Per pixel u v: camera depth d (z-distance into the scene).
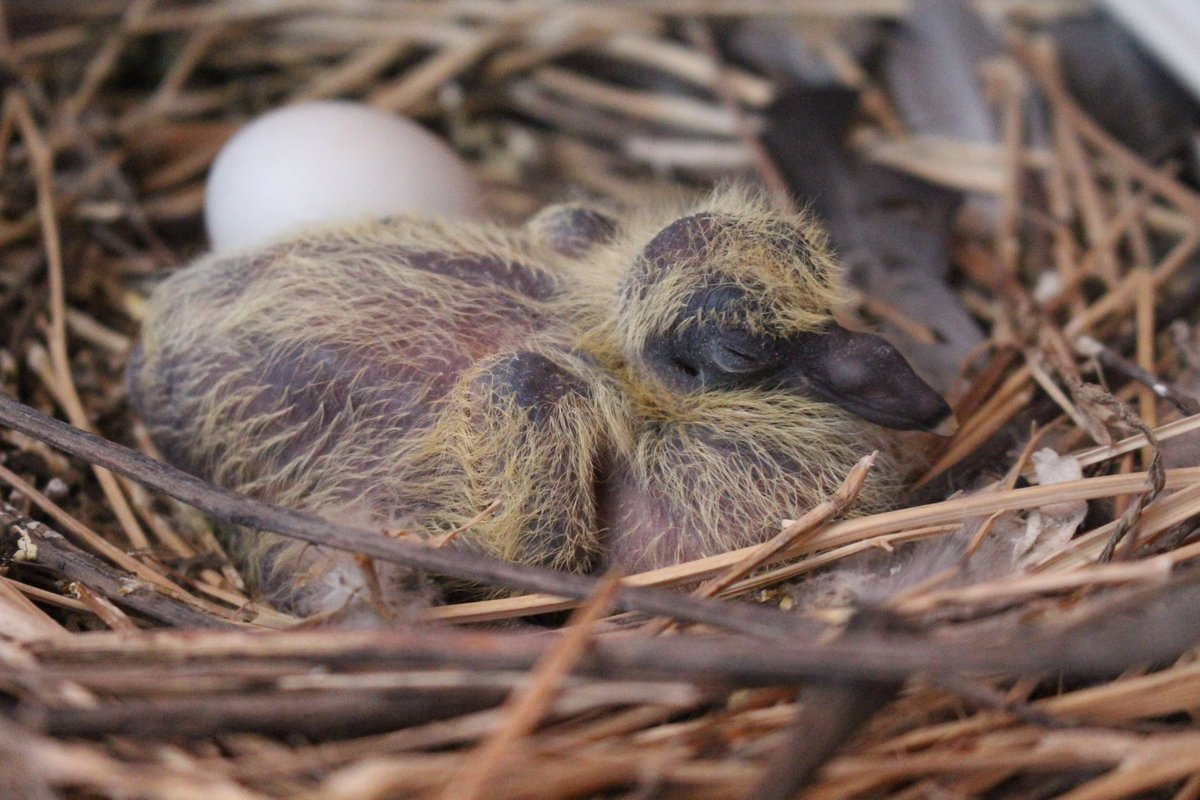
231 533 0.33
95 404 0.35
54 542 0.32
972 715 0.30
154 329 0.33
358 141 0.35
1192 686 0.30
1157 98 0.40
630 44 0.42
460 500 0.32
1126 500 0.32
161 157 0.40
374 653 0.29
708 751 0.29
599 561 0.32
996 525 0.32
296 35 0.43
